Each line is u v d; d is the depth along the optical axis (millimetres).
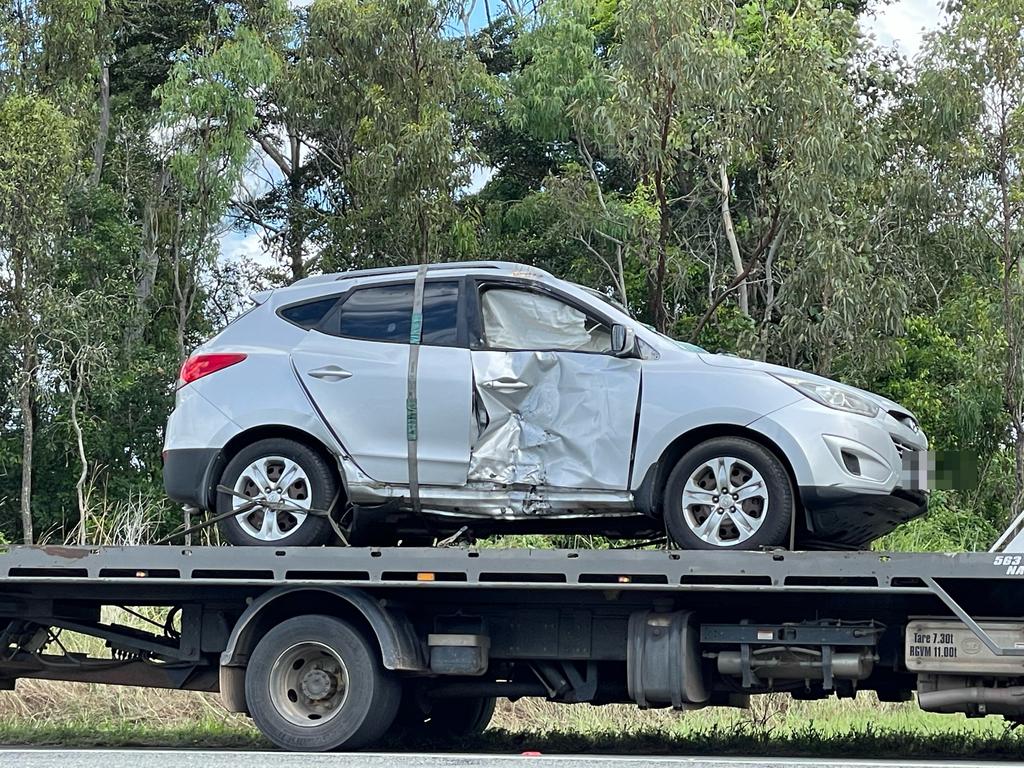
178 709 12328
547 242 28641
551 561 8398
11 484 28375
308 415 9148
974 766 7707
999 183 20844
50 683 12531
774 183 20234
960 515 17547
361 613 8828
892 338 21141
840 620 8547
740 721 11617
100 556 8922
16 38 27125
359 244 24828
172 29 33375
